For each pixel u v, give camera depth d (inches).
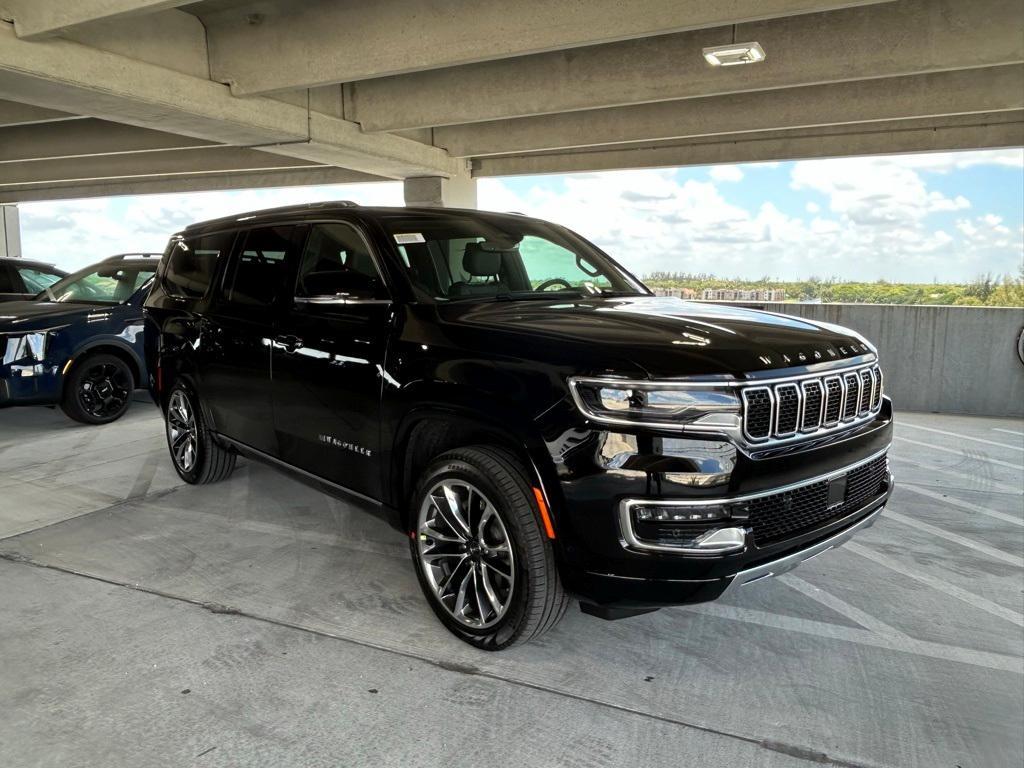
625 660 113.8
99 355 291.1
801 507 104.7
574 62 390.3
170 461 232.7
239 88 364.2
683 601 96.2
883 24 319.6
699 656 115.3
